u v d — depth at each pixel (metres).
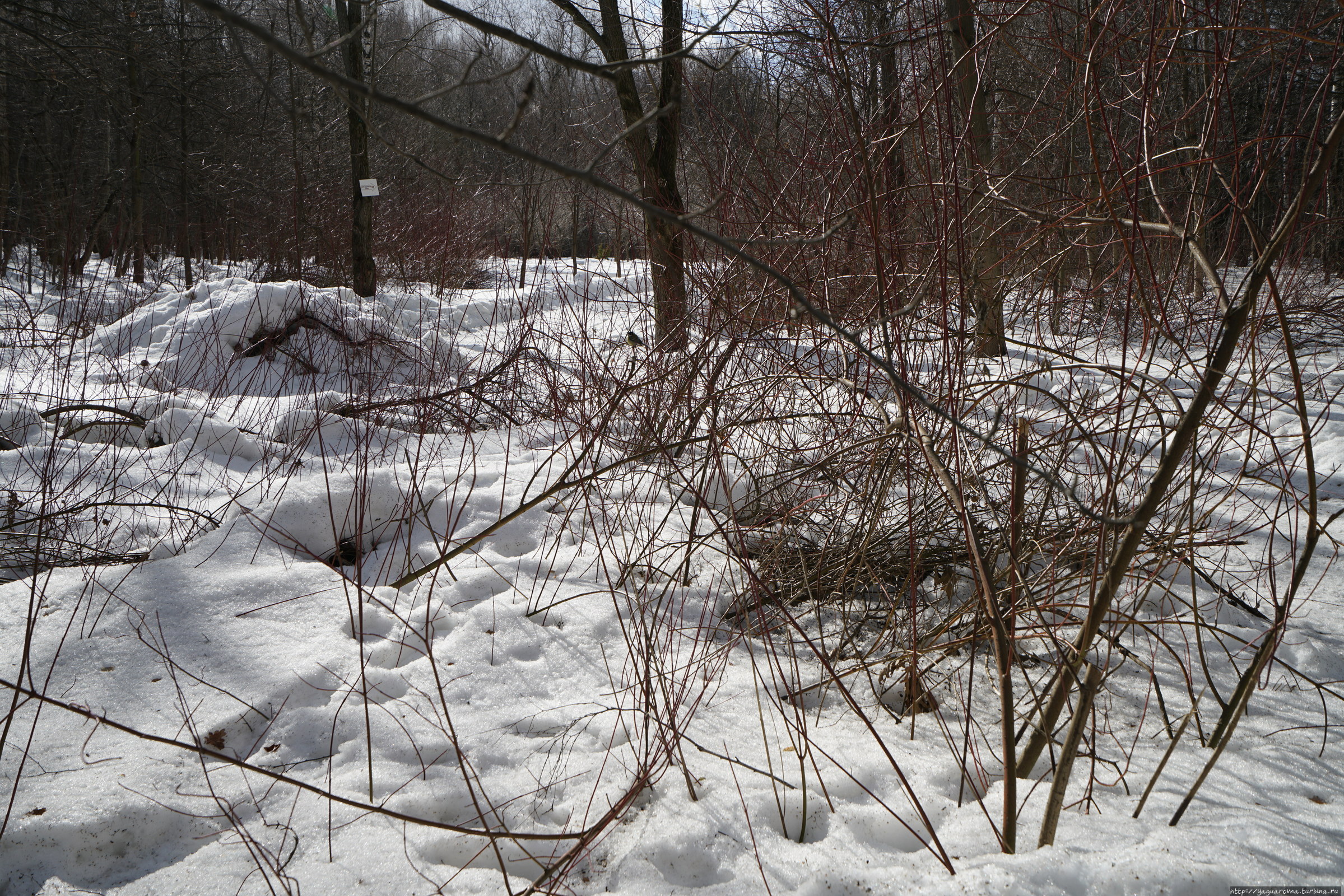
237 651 2.49
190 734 2.16
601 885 1.74
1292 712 2.31
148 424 4.48
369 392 4.85
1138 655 2.64
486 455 4.47
